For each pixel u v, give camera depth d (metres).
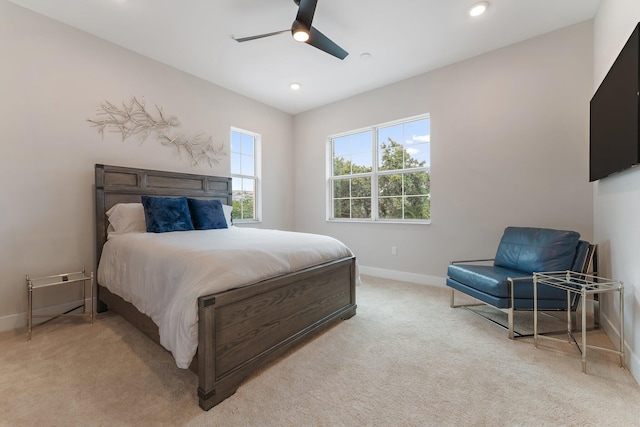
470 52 3.09
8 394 1.50
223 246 1.90
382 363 1.80
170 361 1.82
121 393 1.51
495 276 2.24
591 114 2.31
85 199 2.74
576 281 2.07
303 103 4.53
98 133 2.82
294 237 2.43
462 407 1.40
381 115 3.94
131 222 2.74
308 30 2.12
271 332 1.78
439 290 3.34
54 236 2.56
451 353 1.92
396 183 3.94
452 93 3.33
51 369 1.73
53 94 2.54
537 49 2.80
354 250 4.29
